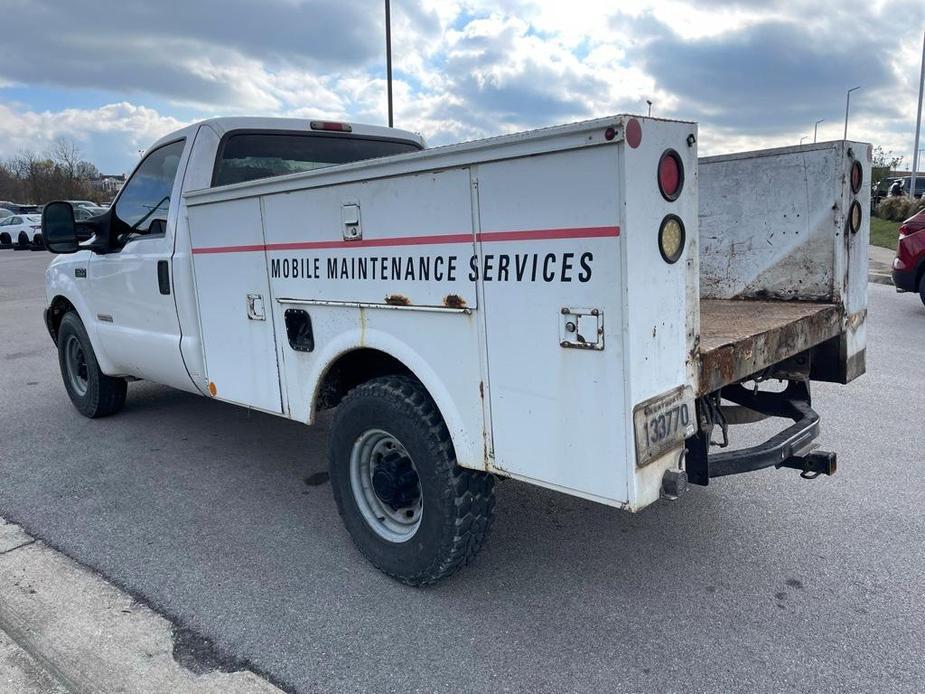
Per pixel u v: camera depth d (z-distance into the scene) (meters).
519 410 2.61
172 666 2.78
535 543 3.70
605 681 2.63
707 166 4.17
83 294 5.56
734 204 4.10
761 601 3.12
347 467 3.43
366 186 2.99
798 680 2.61
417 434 3.02
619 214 2.19
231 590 3.33
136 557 3.68
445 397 2.88
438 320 2.83
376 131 5.24
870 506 4.00
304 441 5.49
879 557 3.46
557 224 2.35
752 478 4.43
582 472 2.46
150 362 4.89
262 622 3.07
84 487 4.64
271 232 3.56
